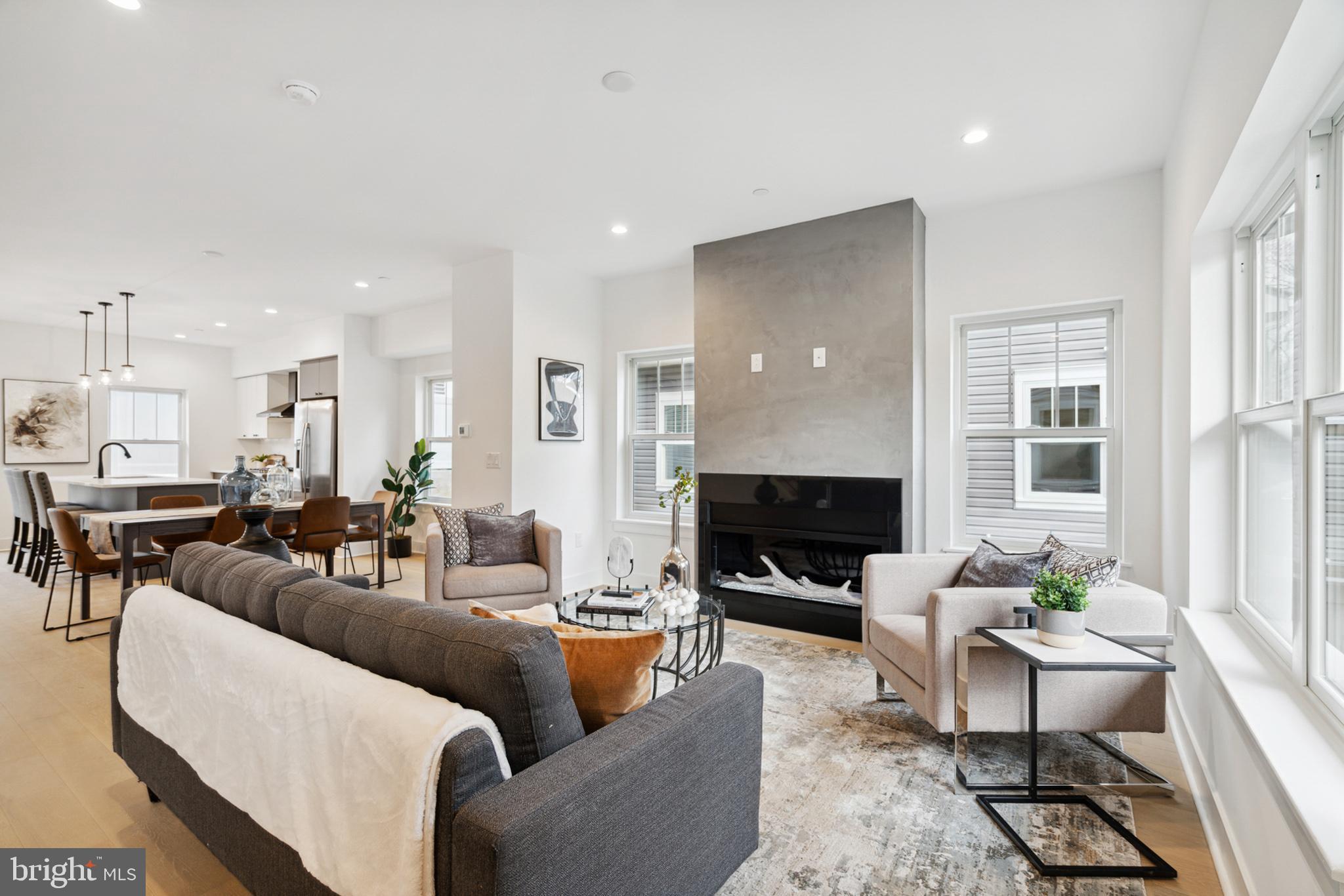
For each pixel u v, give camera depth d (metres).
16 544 5.84
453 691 1.22
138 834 1.88
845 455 3.72
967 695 2.13
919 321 3.64
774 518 3.96
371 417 6.79
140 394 7.75
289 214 3.75
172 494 5.54
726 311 4.19
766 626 4.03
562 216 3.81
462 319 4.78
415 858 1.04
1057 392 3.50
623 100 2.55
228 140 2.84
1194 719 2.23
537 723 1.19
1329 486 1.58
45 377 6.98
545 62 2.30
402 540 6.50
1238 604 2.36
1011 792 2.10
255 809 1.40
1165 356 3.00
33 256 4.51
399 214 3.77
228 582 1.83
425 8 2.00
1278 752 1.36
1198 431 2.48
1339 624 1.52
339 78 2.38
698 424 4.29
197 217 3.78
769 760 2.31
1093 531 3.39
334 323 6.69
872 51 2.24
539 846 1.00
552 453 4.79
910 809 2.00
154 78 2.36
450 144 2.91
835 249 3.77
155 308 6.16
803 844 1.83
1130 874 1.69
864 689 2.98
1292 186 1.92
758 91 2.49
